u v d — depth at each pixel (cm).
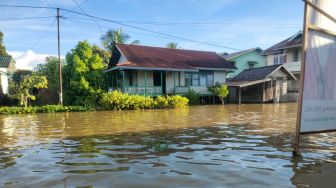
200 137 790
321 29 574
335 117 625
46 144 720
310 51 566
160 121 1207
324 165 495
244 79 2722
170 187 392
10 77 3173
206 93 2552
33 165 516
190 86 2516
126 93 2038
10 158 575
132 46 2653
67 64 2511
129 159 548
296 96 2705
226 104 2425
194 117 1368
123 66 2097
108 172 463
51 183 413
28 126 1111
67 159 557
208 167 486
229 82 2747
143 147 661
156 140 750
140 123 1142
